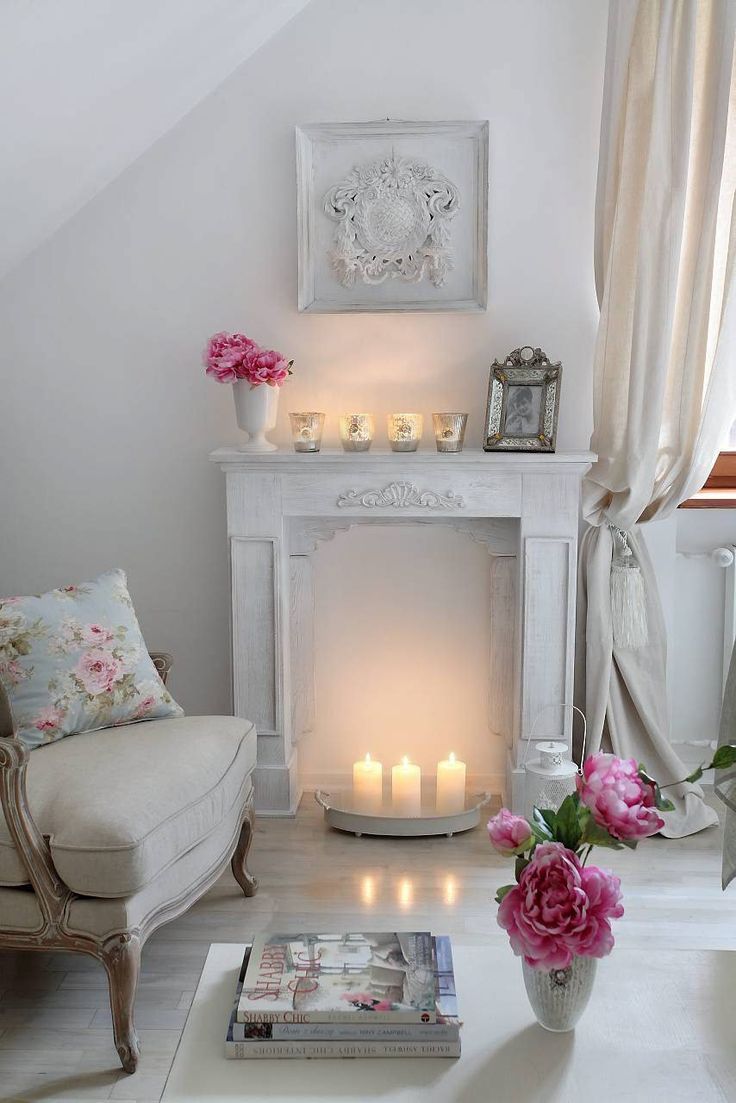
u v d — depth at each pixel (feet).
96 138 8.77
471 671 10.50
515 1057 4.52
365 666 10.54
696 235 9.30
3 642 7.66
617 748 9.91
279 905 8.25
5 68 6.68
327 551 10.37
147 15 7.34
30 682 7.61
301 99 9.78
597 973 5.16
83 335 10.21
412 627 10.46
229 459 9.47
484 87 9.66
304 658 10.50
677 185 9.00
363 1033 4.53
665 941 7.70
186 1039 4.65
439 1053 4.52
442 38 9.63
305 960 5.00
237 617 9.79
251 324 10.12
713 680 10.59
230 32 8.82
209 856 7.38
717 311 9.52
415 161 9.73
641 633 9.77
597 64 9.55
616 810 4.51
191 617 10.59
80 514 10.48
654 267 9.13
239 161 9.89
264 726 9.95
